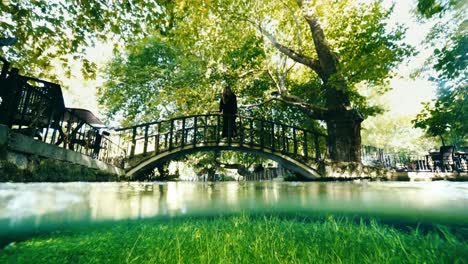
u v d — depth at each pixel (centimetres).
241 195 519
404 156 1953
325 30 1689
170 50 1838
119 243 439
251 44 1677
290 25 1697
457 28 938
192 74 1705
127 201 461
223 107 1277
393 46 1187
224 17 1457
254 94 1916
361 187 627
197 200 502
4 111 491
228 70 1745
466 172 1436
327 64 1489
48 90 626
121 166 1201
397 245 408
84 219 519
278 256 338
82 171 728
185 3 773
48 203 383
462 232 652
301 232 546
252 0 1474
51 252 376
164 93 1698
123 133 1755
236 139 1380
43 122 633
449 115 1047
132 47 830
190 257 339
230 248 374
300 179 1445
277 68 1712
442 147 1570
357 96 1759
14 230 512
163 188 608
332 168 1309
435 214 553
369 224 795
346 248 388
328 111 1462
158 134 1286
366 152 1961
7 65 503
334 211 645
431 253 354
